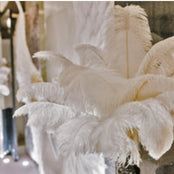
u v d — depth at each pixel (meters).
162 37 1.42
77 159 1.56
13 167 3.44
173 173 1.41
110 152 0.99
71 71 1.15
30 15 3.36
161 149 0.98
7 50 3.73
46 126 1.30
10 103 3.70
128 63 1.31
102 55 1.33
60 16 2.62
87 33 2.03
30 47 3.35
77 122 1.16
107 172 1.58
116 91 1.11
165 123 0.99
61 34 2.61
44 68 2.90
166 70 1.19
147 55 1.19
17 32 3.46
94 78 1.12
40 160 2.60
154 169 1.25
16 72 3.57
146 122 0.98
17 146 3.81
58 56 1.23
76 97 1.10
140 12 1.32
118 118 1.03
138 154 1.10
